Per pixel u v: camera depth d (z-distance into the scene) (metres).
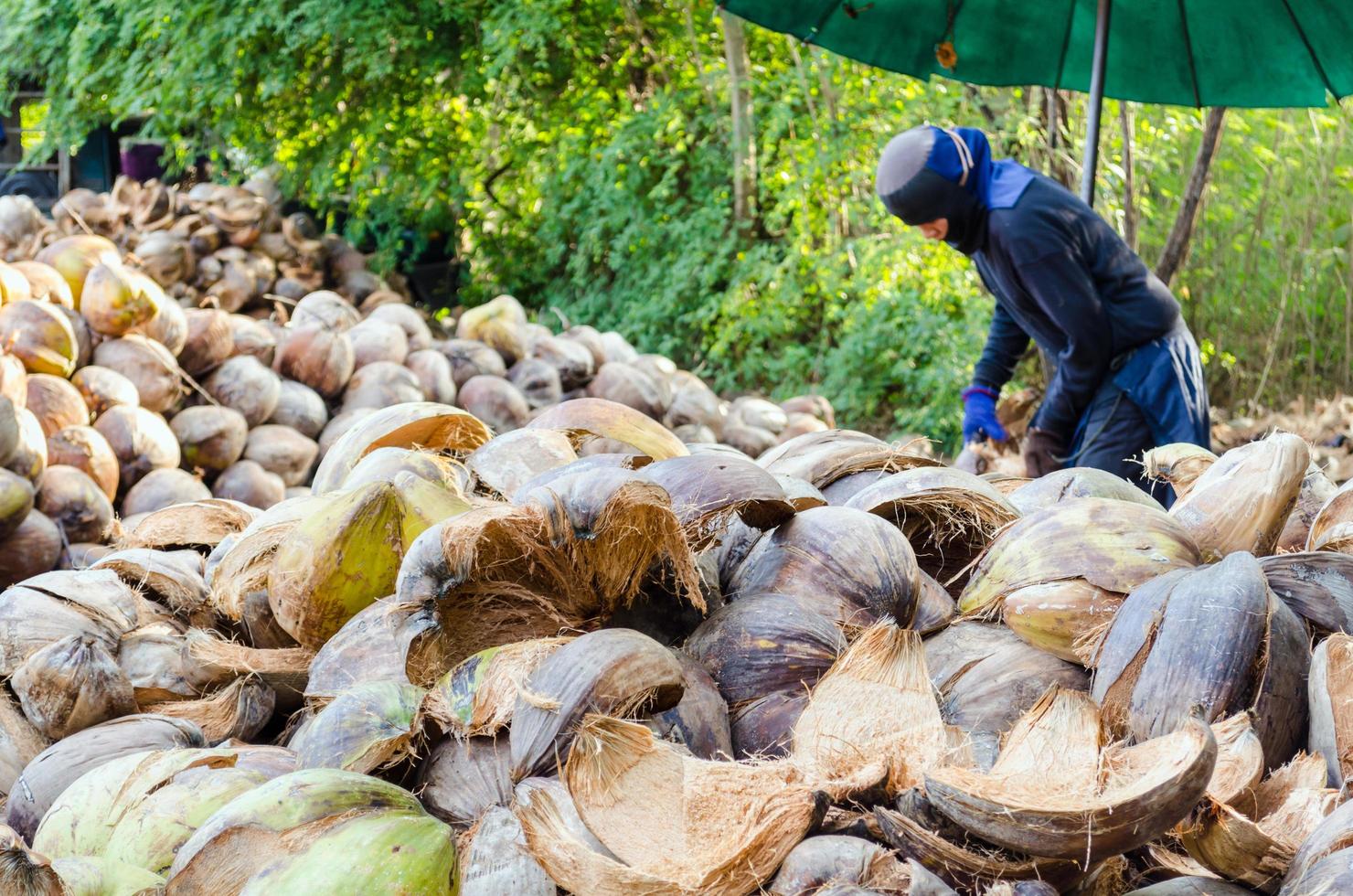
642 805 1.10
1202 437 3.50
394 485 1.52
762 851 1.04
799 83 7.86
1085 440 3.55
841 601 1.38
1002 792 1.02
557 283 9.06
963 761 1.17
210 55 7.61
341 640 1.44
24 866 1.07
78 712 1.50
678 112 8.18
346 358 4.84
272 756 1.36
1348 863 0.98
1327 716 1.20
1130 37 4.43
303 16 7.66
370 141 7.93
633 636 1.21
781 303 7.64
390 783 1.23
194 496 4.14
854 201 7.84
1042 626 1.36
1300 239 8.02
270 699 1.58
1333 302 8.31
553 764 1.14
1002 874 1.02
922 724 1.20
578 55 8.21
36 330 3.91
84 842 1.25
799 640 1.31
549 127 8.54
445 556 1.27
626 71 8.55
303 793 1.12
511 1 7.72
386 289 6.95
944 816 1.06
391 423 1.90
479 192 8.95
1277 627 1.24
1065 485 1.69
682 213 8.51
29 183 8.52
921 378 7.14
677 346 8.41
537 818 1.06
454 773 1.23
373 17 7.38
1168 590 1.29
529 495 1.31
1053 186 3.41
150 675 1.60
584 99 8.37
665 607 1.43
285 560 1.50
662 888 1.01
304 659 1.57
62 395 3.89
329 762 1.22
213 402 4.48
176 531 1.92
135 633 1.65
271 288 6.40
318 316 5.07
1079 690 1.32
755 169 8.12
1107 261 3.41
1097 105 4.21
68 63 7.68
